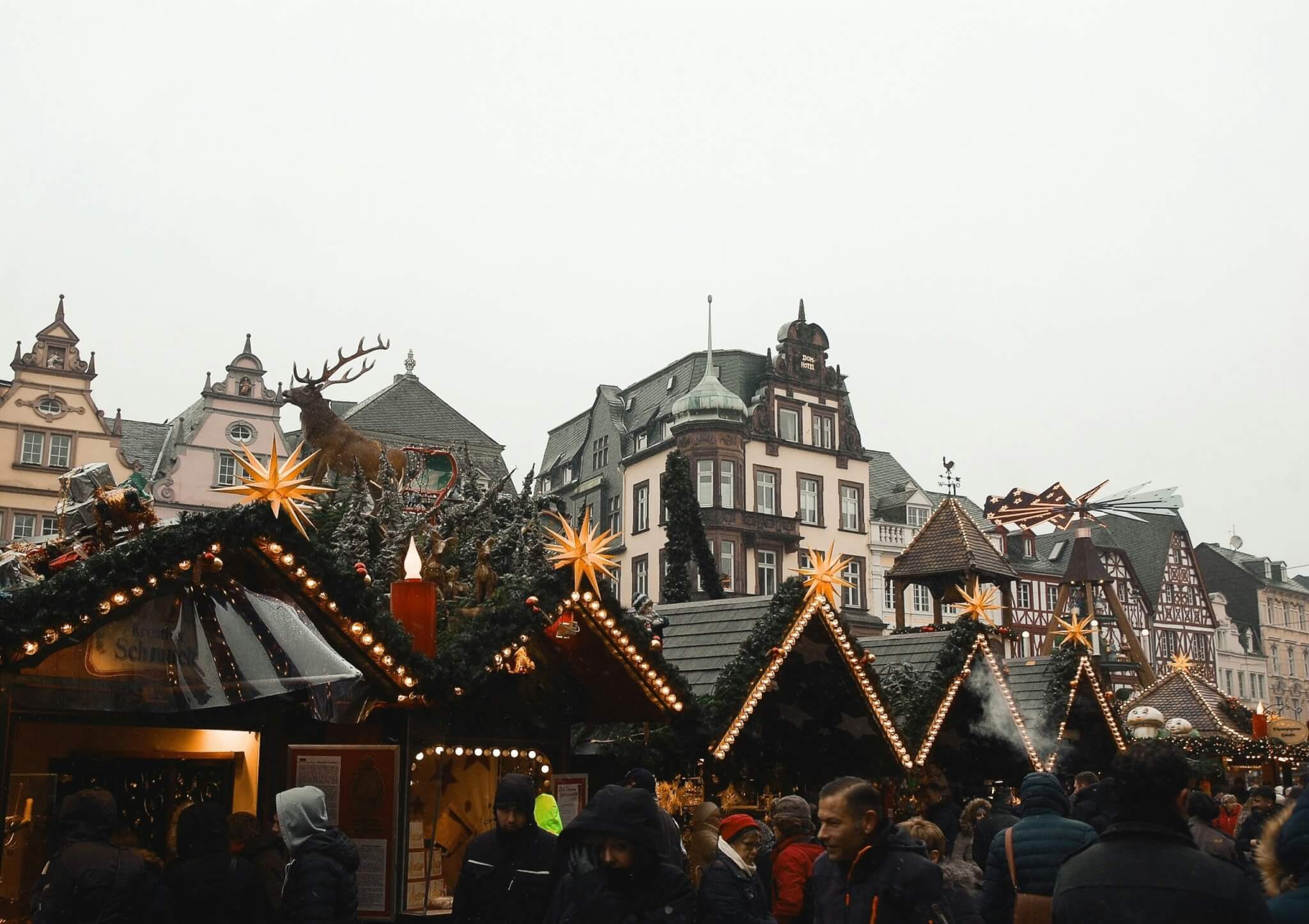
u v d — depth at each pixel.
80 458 40.16
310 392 13.97
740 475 54.28
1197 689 27.44
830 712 14.47
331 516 12.59
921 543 24.62
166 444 44.19
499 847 6.86
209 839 6.65
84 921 5.94
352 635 8.90
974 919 5.57
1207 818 9.11
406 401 47.72
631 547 57.03
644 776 8.53
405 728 9.70
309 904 6.17
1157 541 80.31
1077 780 10.44
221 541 8.19
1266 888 4.94
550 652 11.31
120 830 7.62
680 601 19.66
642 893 5.11
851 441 59.75
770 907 8.27
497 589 10.84
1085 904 4.37
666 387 59.69
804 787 14.75
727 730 12.74
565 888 5.26
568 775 11.05
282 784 9.62
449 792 10.28
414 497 13.48
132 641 8.08
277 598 8.85
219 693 8.37
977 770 19.78
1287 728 26.20
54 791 8.16
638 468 57.69
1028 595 70.69
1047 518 38.88
